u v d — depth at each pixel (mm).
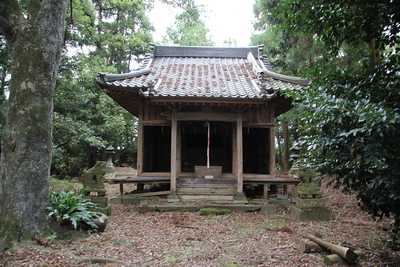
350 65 10555
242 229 6070
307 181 7070
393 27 3863
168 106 8586
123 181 8836
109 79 8992
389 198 3395
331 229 6023
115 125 17234
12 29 4719
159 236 5457
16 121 4488
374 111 3055
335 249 4145
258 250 4695
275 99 9227
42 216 4551
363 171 3650
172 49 12961
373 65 3871
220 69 11508
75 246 4488
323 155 4070
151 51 12695
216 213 7473
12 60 4734
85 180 7145
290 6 4133
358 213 7617
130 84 8977
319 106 3467
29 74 4578
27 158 4445
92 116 16859
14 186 4344
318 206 7008
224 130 12234
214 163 12508
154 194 9117
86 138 14445
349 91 3740
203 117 8805
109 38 21281
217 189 9000
